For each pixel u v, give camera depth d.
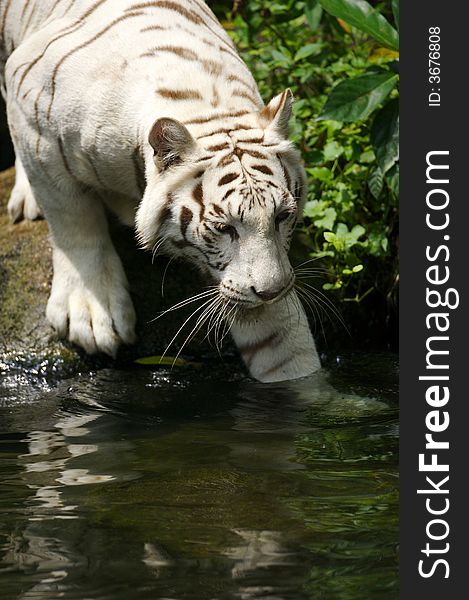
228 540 5.19
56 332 8.78
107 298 8.73
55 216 8.55
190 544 5.14
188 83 7.55
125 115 7.62
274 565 4.91
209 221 7.00
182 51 7.79
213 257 7.12
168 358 8.78
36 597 4.64
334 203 9.55
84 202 8.47
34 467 6.36
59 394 8.14
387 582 4.74
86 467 6.34
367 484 5.94
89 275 8.71
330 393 7.93
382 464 6.30
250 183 6.89
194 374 8.50
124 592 4.67
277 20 11.38
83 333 8.62
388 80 9.16
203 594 4.64
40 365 8.65
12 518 5.52
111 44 7.91
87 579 4.80
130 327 8.77
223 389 8.12
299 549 5.07
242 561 4.96
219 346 8.89
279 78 11.04
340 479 6.02
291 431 7.02
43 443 6.88
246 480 6.02
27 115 8.20
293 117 9.90
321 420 7.27
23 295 9.09
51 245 9.09
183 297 9.12
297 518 5.44
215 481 6.01
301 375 8.32
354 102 9.09
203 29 8.19
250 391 8.05
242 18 11.49
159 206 7.23
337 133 9.87
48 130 8.06
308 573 4.83
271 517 5.47
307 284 8.89
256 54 11.14
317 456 6.46
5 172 10.66
